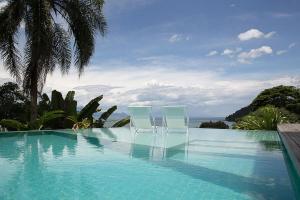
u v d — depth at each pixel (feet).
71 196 12.16
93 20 50.96
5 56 47.96
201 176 15.56
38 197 12.01
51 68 49.42
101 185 13.84
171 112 36.19
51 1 50.19
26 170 17.06
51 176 15.61
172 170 17.10
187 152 23.56
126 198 11.91
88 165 18.48
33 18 46.32
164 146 26.94
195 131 43.98
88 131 42.55
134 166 18.19
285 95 73.97
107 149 25.23
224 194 12.46
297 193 12.55
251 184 14.02
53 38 48.85
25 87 48.37
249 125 48.67
